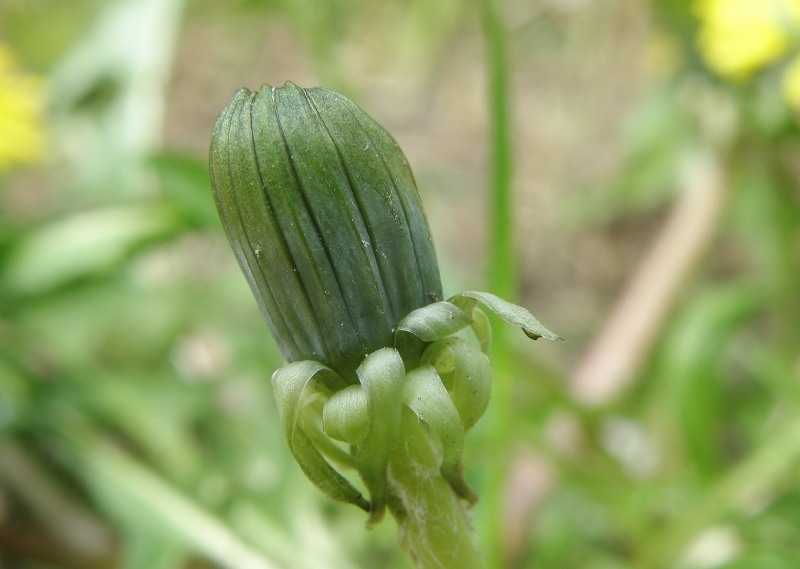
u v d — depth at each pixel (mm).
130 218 177
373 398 75
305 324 78
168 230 176
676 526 150
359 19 286
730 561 137
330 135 75
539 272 250
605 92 282
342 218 76
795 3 180
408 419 82
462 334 90
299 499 156
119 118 214
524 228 253
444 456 77
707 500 149
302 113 75
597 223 252
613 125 277
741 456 196
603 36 284
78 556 168
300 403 77
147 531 155
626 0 280
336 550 152
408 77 290
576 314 241
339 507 157
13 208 242
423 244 79
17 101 202
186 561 167
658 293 206
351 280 76
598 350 205
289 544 153
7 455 169
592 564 160
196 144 284
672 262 208
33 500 169
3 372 167
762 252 208
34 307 179
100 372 175
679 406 176
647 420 184
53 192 242
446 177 261
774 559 136
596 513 172
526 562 168
